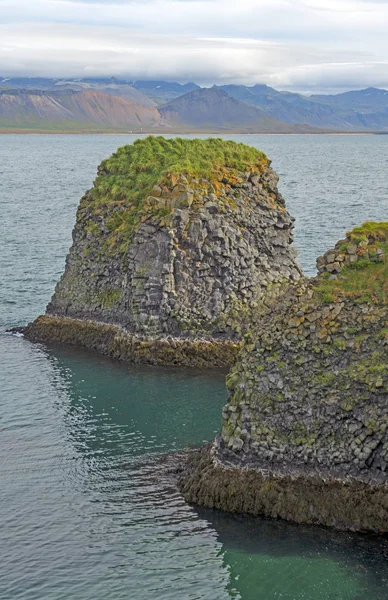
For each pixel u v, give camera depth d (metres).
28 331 72.56
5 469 46.84
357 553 37.56
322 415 40.38
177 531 40.12
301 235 111.56
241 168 73.38
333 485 39.69
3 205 162.12
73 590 36.34
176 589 36.38
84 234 74.44
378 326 40.81
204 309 66.12
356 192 174.25
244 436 41.88
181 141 78.44
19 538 40.03
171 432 52.03
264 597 35.72
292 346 42.12
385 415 39.03
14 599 35.72
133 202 71.88
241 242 68.44
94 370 63.75
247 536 39.34
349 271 43.81
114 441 50.66
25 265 98.00
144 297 66.38
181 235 66.56
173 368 64.25
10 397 57.97
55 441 50.62
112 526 40.78
